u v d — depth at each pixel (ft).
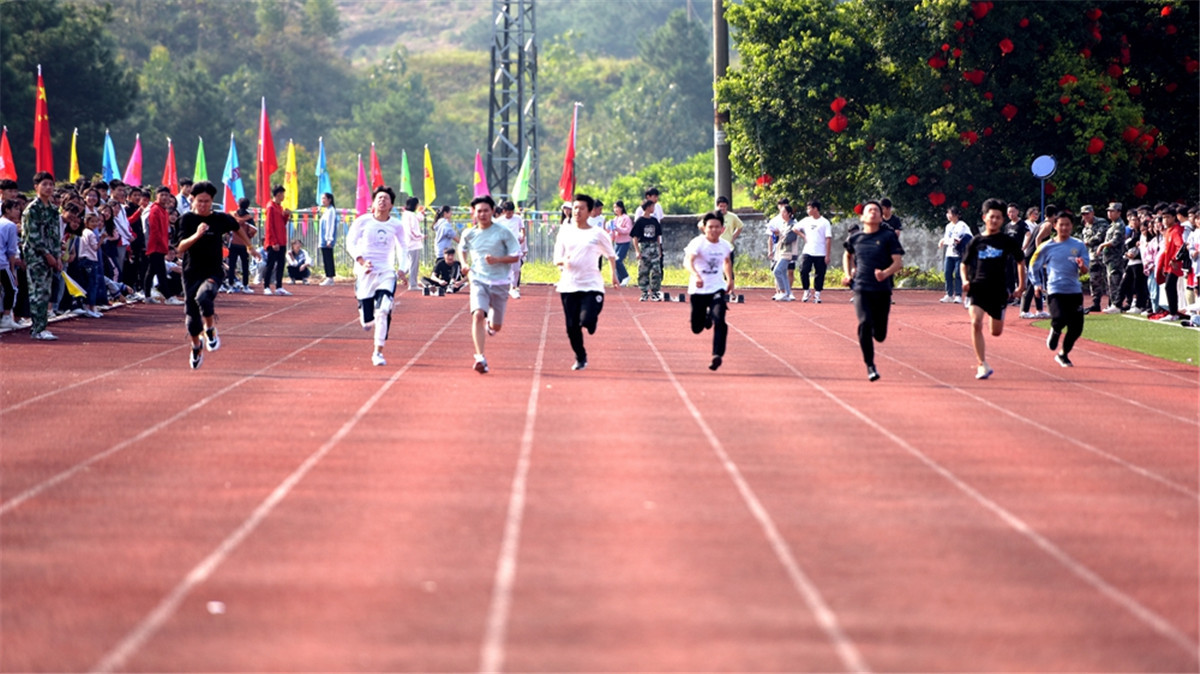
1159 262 163.53
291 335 144.25
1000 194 248.52
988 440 80.12
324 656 40.24
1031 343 144.77
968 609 45.55
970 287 112.06
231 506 60.13
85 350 124.47
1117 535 56.39
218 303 193.47
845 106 258.37
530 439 78.18
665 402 94.58
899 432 82.69
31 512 58.85
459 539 54.24
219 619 43.83
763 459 72.64
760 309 194.59
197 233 108.37
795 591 47.39
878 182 253.24
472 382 104.58
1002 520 58.90
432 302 201.05
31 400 92.02
